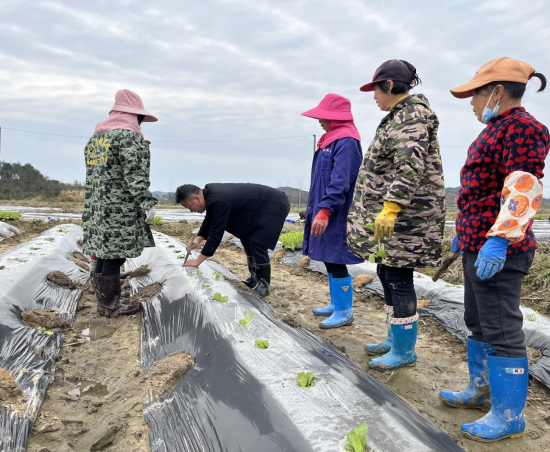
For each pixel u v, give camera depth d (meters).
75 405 2.59
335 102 3.71
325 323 4.12
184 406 2.37
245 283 5.18
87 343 3.56
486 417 2.32
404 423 1.93
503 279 2.10
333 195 3.47
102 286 4.07
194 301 3.70
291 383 2.23
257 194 4.64
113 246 3.78
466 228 2.22
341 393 2.14
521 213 1.84
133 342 3.59
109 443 2.27
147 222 3.81
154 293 4.53
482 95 2.10
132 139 3.66
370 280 5.65
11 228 10.14
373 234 2.95
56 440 2.24
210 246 4.30
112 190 3.72
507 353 2.16
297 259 7.47
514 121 1.94
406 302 3.07
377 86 2.84
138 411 2.50
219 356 2.68
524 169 1.89
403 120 2.64
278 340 2.85
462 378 3.12
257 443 1.85
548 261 5.37
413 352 3.22
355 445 1.65
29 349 3.10
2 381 2.48
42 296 4.27
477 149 2.15
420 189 2.76
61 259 5.81
